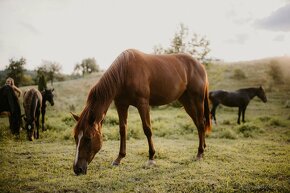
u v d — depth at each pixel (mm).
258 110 18047
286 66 41875
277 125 11203
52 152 5961
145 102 4711
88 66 79125
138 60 4777
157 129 9445
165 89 5047
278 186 3781
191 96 5703
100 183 3945
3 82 44938
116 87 4457
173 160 5250
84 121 3883
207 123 5945
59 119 11461
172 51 23875
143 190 3682
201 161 5195
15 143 7102
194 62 5852
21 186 3834
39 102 8227
